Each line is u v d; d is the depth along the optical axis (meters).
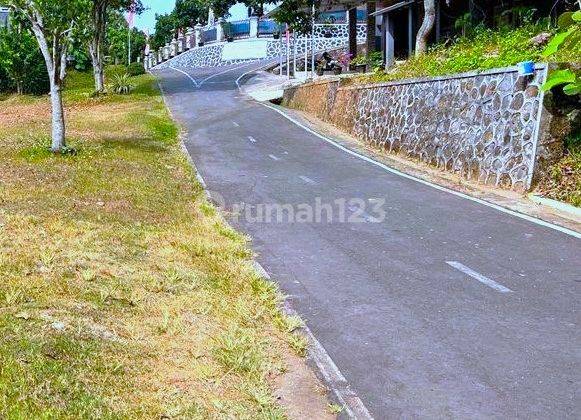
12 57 38.88
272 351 5.47
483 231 10.03
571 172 12.34
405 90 18.66
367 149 19.34
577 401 4.88
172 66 66.81
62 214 9.14
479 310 6.72
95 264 6.76
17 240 7.28
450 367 5.44
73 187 11.48
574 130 12.97
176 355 4.93
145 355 4.78
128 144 17.97
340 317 6.54
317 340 5.96
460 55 18.84
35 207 9.46
